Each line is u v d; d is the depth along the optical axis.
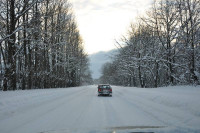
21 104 9.37
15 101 9.55
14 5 16.31
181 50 23.27
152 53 28.30
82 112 8.32
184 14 22.88
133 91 18.11
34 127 5.67
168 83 24.73
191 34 21.77
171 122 6.30
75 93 20.62
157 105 9.48
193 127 5.61
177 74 24.50
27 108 8.88
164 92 13.41
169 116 7.12
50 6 23.16
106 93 17.05
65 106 10.12
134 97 14.31
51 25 22.89
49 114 7.75
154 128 5.62
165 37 24.98
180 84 23.08
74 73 51.56
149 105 9.92
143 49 29.59
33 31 16.62
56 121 6.51
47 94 14.99
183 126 5.76
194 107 7.21
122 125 6.02
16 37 19.28
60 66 34.50
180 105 8.13
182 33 22.73
